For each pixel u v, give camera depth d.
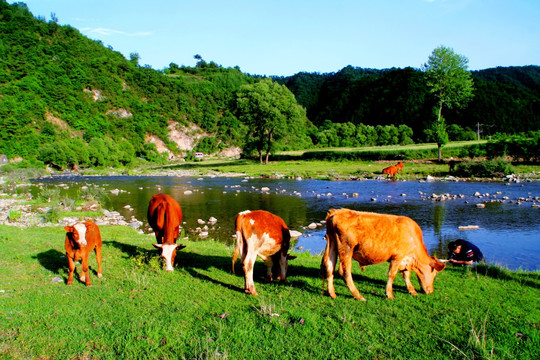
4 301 6.72
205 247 12.86
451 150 53.94
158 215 9.84
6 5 133.38
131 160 83.25
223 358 4.83
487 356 4.85
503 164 36.81
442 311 6.41
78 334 5.57
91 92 111.31
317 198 29.05
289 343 5.32
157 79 132.25
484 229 17.42
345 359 4.91
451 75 62.00
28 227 17.34
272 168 56.53
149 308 6.56
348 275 7.09
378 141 90.75
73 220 20.17
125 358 4.95
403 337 5.46
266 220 7.73
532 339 5.29
